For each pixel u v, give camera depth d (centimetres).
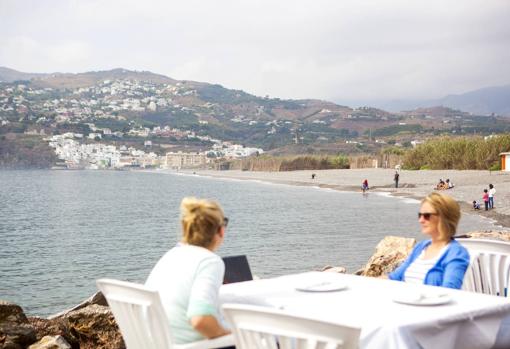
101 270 2806
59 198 8750
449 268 538
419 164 12000
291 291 475
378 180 9969
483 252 586
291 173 16875
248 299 457
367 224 4272
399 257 951
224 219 456
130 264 2972
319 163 18400
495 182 7231
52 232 4512
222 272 439
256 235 3828
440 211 555
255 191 9731
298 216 5075
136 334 426
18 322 635
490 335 408
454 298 439
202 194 9106
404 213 5041
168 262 445
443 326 388
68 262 3056
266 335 346
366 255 2845
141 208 6800
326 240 3459
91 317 678
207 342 421
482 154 10094
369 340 379
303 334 331
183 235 453
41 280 2555
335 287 471
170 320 429
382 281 505
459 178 8250
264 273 2464
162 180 16825
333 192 8625
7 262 3084
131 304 421
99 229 4647
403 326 374
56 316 780
